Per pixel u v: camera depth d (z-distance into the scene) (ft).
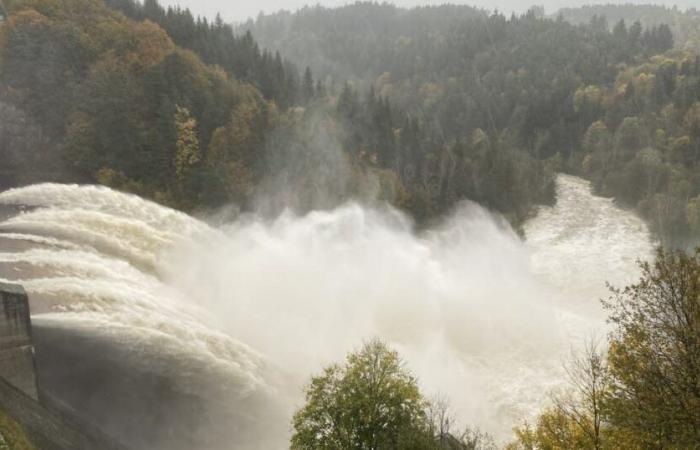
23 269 157.89
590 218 424.46
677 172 431.43
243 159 311.06
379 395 93.50
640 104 563.48
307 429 94.02
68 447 101.04
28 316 109.29
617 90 602.03
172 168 292.20
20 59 298.97
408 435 86.43
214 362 150.92
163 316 154.40
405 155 403.34
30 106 289.33
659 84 569.23
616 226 407.44
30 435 91.50
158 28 356.38
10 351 106.01
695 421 62.13
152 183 284.00
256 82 403.54
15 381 106.83
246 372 156.15
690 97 523.29
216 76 348.59
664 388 66.08
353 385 94.43
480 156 434.71
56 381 134.92
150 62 323.78
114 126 286.66
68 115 290.97
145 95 305.12
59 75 301.22
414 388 96.84
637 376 68.13
